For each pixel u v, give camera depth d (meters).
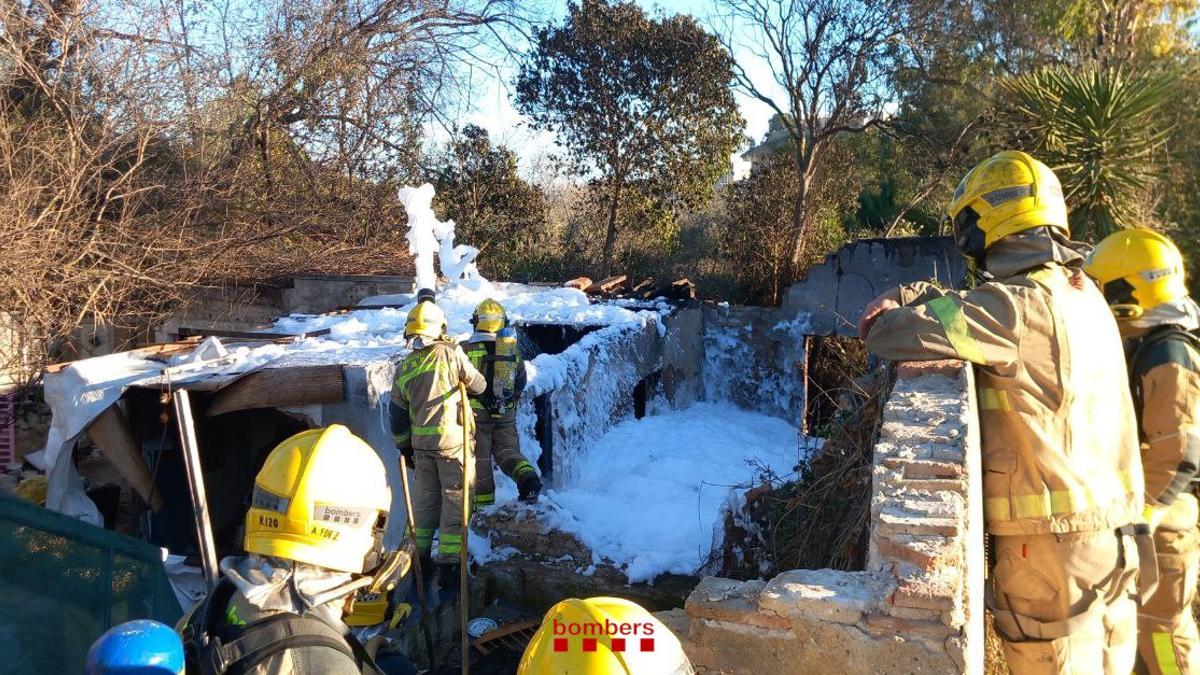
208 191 12.54
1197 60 15.21
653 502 6.95
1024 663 2.66
